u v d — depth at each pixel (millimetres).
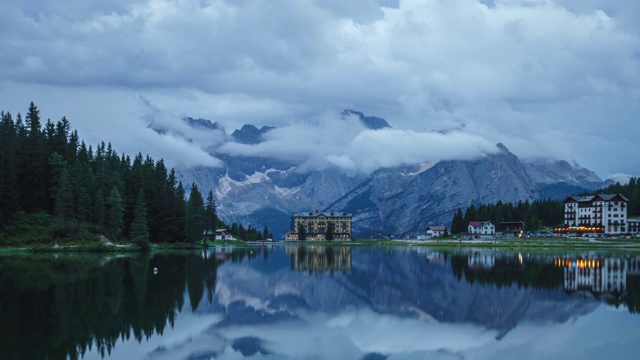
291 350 50438
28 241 168125
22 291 78188
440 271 118625
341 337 55312
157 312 65688
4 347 48625
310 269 127438
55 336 52688
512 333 56000
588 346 50250
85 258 143625
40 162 188125
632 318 62594
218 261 148875
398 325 60688
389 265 139375
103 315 62844
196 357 47625
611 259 151750
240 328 58938
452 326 59688
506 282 95500
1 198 170125
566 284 91625
